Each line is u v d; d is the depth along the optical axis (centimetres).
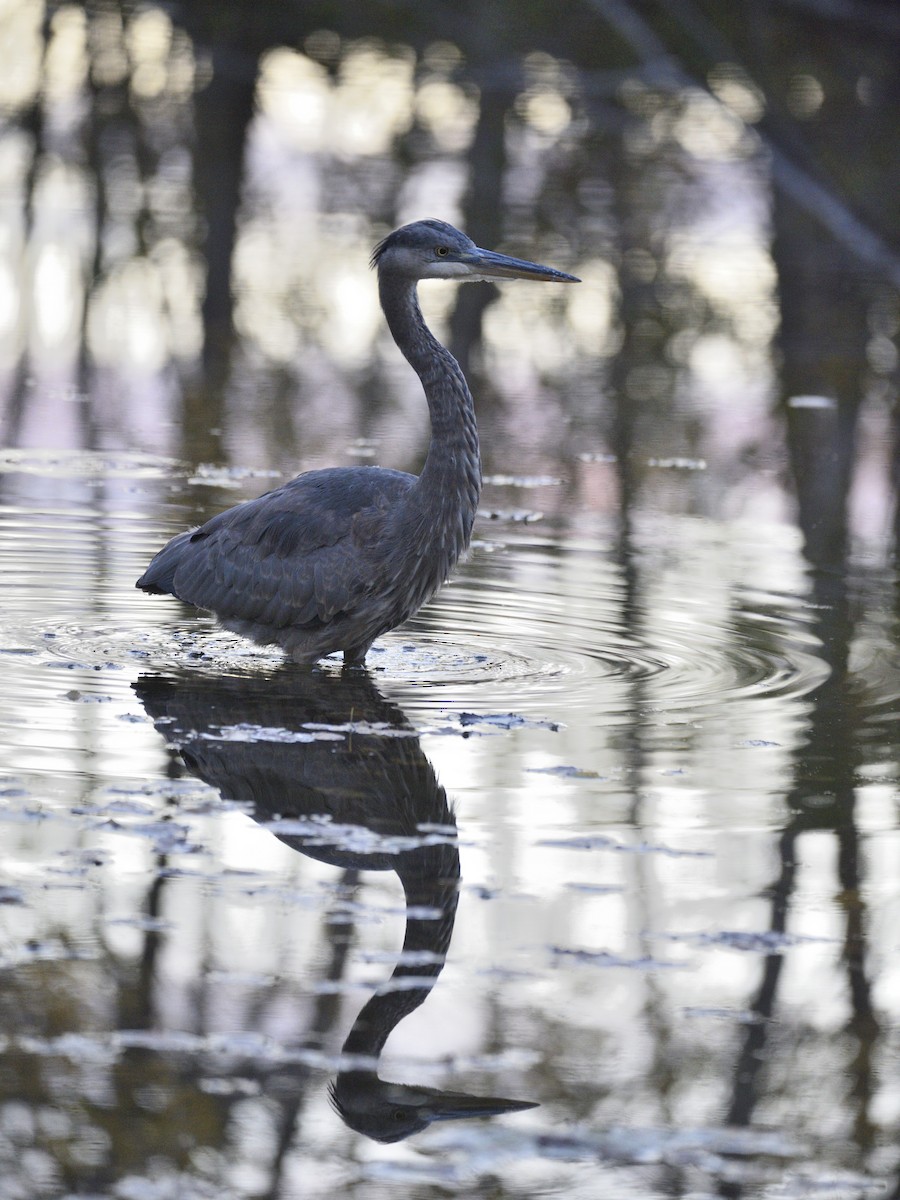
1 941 777
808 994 756
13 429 2283
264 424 2397
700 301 3612
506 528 1784
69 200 4175
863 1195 621
